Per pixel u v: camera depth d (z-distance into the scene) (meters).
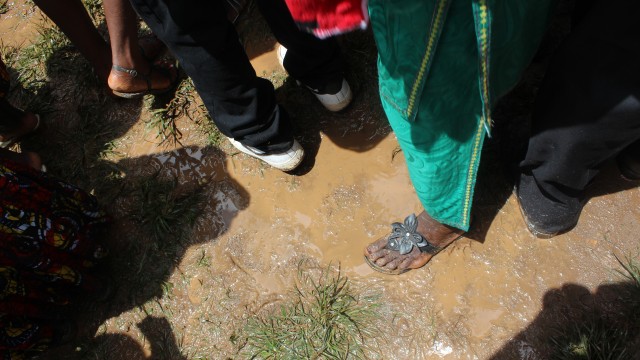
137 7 1.50
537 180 1.73
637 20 1.15
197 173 2.39
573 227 1.96
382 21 1.05
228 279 2.15
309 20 1.17
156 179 2.41
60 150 2.58
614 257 1.90
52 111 2.67
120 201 2.41
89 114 2.62
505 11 1.00
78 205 2.10
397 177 2.20
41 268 1.89
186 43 1.55
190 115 2.53
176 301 2.15
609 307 1.83
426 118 1.22
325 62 2.06
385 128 2.29
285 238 2.18
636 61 1.20
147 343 2.11
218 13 1.55
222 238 2.23
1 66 2.23
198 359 2.03
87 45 2.37
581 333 1.79
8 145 2.59
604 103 1.29
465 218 1.62
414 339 1.91
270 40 2.62
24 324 1.89
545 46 2.20
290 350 1.97
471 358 1.85
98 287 2.16
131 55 2.24
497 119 2.15
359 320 1.98
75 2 2.21
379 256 1.99
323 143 2.33
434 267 2.00
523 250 1.97
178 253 2.24
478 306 1.92
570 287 1.88
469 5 0.95
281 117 2.07
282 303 2.06
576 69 1.32
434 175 1.42
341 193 2.22
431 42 1.01
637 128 1.34
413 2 0.95
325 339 1.96
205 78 1.69
